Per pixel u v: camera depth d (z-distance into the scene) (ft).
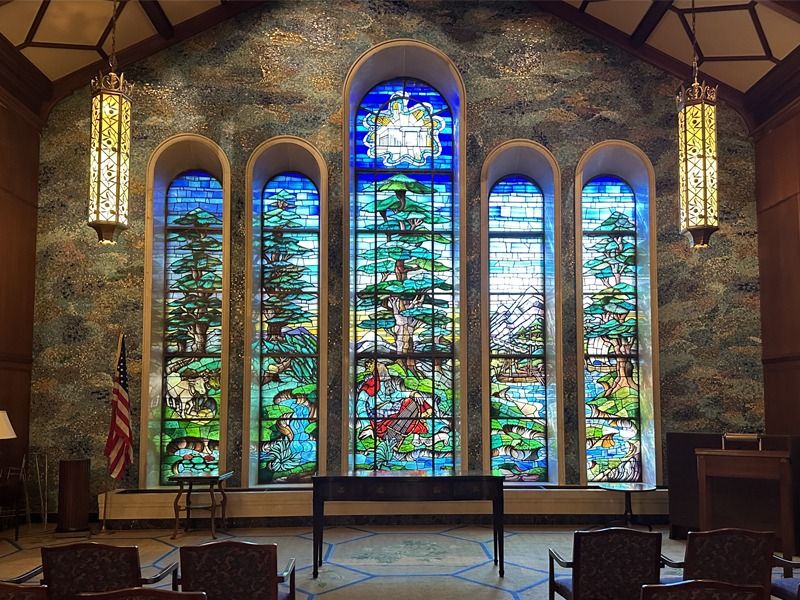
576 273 34.78
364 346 36.37
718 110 35.60
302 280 36.60
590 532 15.69
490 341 36.70
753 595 11.51
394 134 37.78
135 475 32.91
